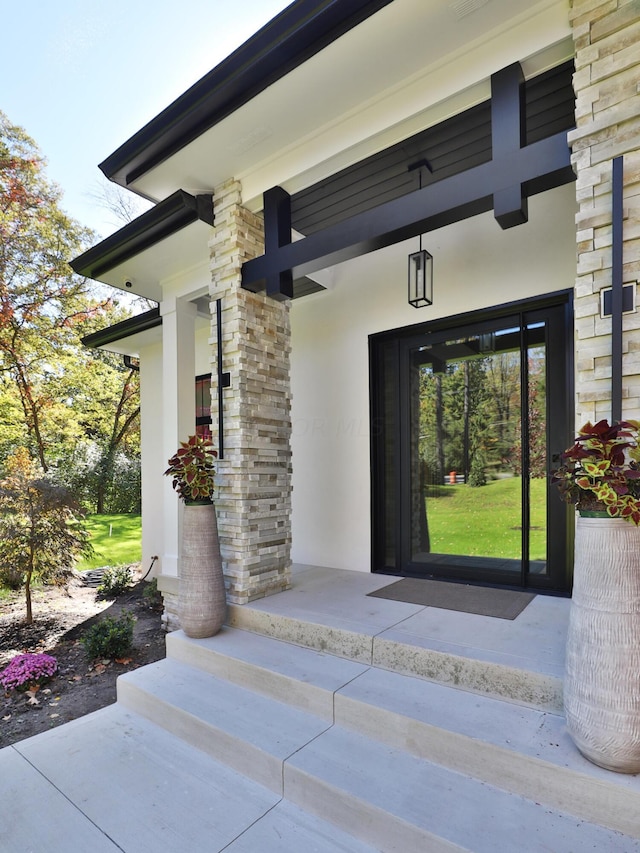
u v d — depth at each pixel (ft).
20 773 7.77
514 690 7.38
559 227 11.84
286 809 6.77
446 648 8.25
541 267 12.07
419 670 8.36
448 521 13.84
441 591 12.31
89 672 12.83
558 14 7.48
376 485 15.17
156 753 8.21
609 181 6.74
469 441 13.55
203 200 12.28
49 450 43.70
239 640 10.48
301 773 6.72
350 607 10.89
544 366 12.29
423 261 12.54
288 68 8.68
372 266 15.35
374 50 8.29
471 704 7.40
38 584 17.97
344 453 15.88
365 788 6.31
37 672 11.87
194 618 10.47
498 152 8.06
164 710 8.89
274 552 12.31
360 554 15.30
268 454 12.39
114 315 46.26
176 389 15.79
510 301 12.53
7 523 16.98
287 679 8.57
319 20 7.82
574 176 7.61
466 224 13.32
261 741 7.48
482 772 6.37
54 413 41.78
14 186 38.42
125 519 41.24
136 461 49.19
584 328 6.86
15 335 38.88
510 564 12.70
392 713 7.21
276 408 12.76
